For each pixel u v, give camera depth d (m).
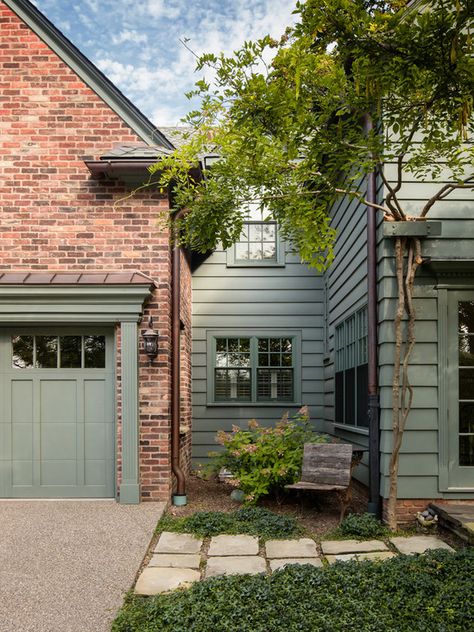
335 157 4.25
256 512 5.77
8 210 6.58
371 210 5.86
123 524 5.38
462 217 5.59
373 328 5.80
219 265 10.00
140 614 3.33
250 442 7.05
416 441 5.48
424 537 5.01
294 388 9.87
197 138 5.38
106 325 6.55
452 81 3.21
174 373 6.75
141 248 6.59
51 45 6.71
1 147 6.64
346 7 3.03
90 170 6.37
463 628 3.10
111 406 6.55
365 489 6.71
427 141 3.96
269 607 3.29
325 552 4.59
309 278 10.01
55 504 6.19
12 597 3.73
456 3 2.72
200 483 7.95
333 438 8.85
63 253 6.56
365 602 3.39
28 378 6.55
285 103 3.89
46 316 6.34
